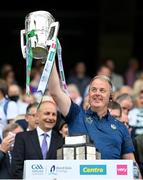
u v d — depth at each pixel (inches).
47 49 302.2
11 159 367.6
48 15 303.7
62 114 323.9
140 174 374.9
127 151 333.7
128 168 288.4
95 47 956.6
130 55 937.5
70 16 963.3
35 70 657.0
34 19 302.0
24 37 308.2
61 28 963.3
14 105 475.8
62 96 319.9
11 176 361.7
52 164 286.5
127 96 475.8
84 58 956.6
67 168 286.4
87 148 297.4
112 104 416.2
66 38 961.5
